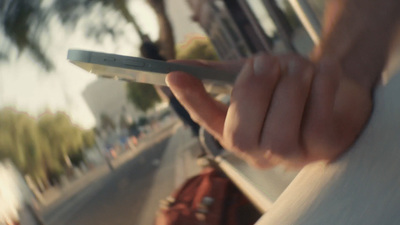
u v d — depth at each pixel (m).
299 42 1.48
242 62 0.47
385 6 0.36
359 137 0.32
